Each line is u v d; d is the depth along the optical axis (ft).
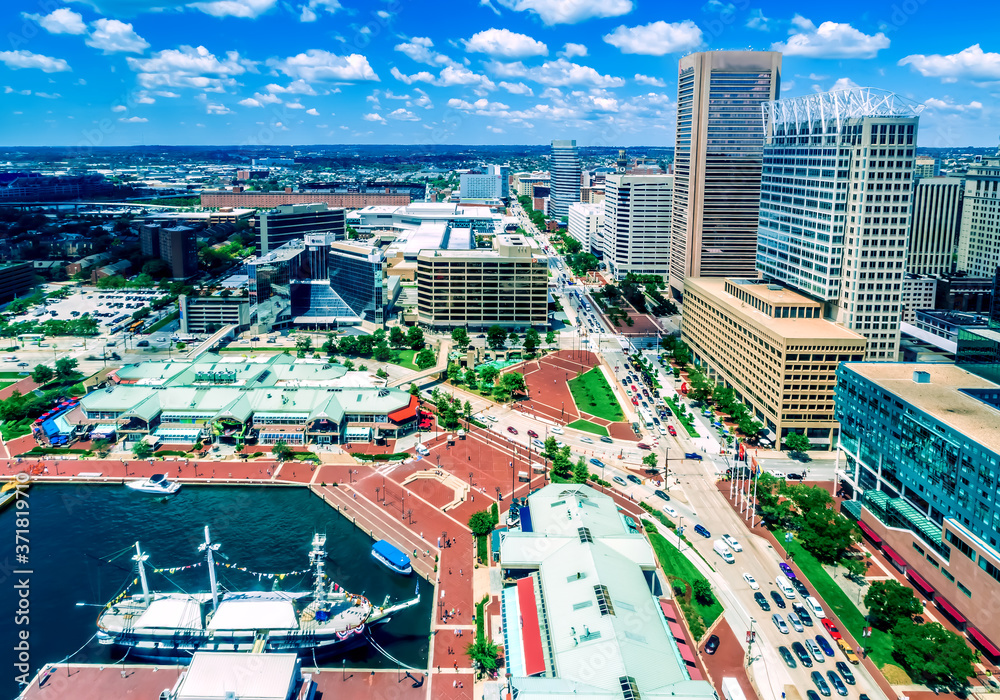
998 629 604.08
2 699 581.94
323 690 590.96
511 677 541.34
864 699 569.23
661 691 518.37
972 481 640.17
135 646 628.28
